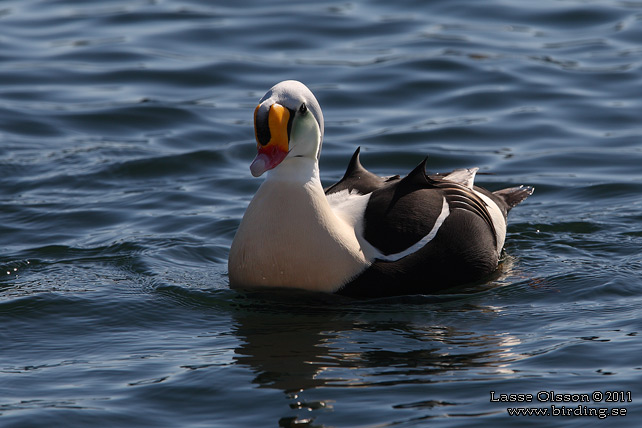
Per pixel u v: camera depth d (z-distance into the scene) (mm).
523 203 13078
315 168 9648
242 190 13602
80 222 12281
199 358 8258
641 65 18219
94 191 13492
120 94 17375
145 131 15969
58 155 14820
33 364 8219
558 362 8016
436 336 8695
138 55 19109
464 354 8258
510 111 16516
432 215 10031
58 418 7199
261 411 7285
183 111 16578
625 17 20781
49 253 11156
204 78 18078
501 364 8031
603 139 15406
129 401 7473
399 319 9148
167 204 12969
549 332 8727
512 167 14398
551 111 16484
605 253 11000
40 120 16203
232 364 8102
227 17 21281
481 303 9594
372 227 9844
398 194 10156
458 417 7125
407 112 16609
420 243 9844
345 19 21031
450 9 21547
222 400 7473
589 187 13453
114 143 15367
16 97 17156
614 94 17125
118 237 11688
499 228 10961
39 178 13906
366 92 17312
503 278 10305
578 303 9492
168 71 18328
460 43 19422
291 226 9492
